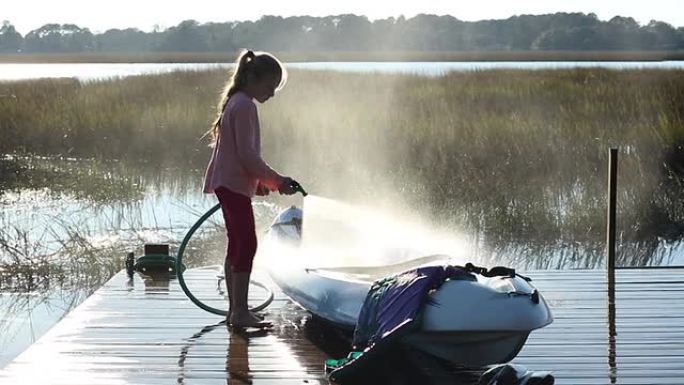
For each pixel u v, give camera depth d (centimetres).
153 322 673
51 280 1009
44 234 1187
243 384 548
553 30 12862
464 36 13050
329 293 636
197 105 2064
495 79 2869
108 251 1098
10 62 10662
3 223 1245
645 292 762
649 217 1277
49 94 2267
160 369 573
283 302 745
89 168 1584
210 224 1255
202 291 767
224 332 650
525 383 516
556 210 1297
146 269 841
